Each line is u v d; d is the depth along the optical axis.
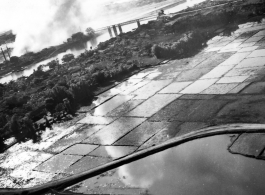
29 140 25.80
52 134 25.66
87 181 18.05
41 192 18.22
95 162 19.69
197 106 23.23
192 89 26.53
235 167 15.89
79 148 22.08
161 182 16.22
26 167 21.48
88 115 27.47
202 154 17.66
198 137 19.25
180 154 18.17
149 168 17.70
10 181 20.23
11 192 18.88
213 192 14.59
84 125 25.64
